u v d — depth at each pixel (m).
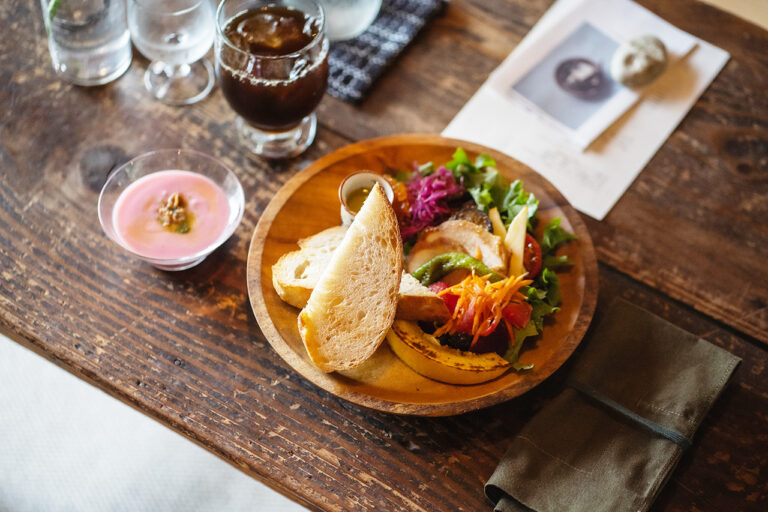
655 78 0.76
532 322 0.58
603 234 0.68
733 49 0.79
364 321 0.55
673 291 0.65
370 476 0.55
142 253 0.60
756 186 0.72
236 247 0.64
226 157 0.69
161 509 0.93
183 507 0.93
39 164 0.67
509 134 0.73
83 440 0.95
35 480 0.93
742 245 0.68
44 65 0.72
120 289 0.61
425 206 0.63
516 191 0.64
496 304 0.56
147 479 0.94
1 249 0.62
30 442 0.95
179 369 0.58
